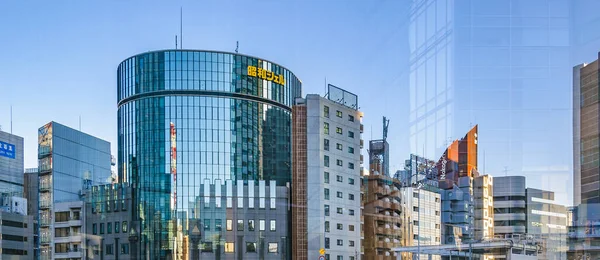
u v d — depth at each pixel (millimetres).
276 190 81000
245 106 89500
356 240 51750
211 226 81188
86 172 63219
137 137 89188
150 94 89500
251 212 80625
